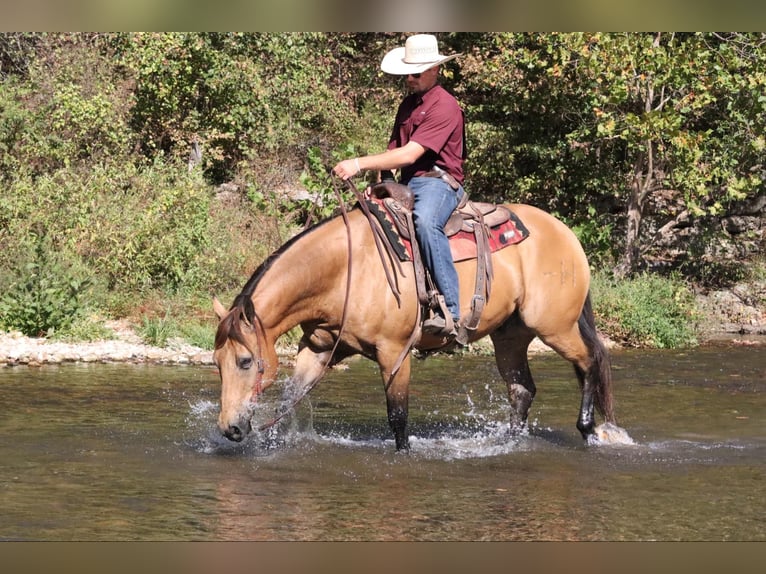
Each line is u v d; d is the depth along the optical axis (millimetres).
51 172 16672
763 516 6035
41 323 13070
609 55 15617
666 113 15781
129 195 15617
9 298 13141
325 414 9164
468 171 19328
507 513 6016
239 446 7684
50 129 17219
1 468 6883
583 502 6281
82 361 12039
